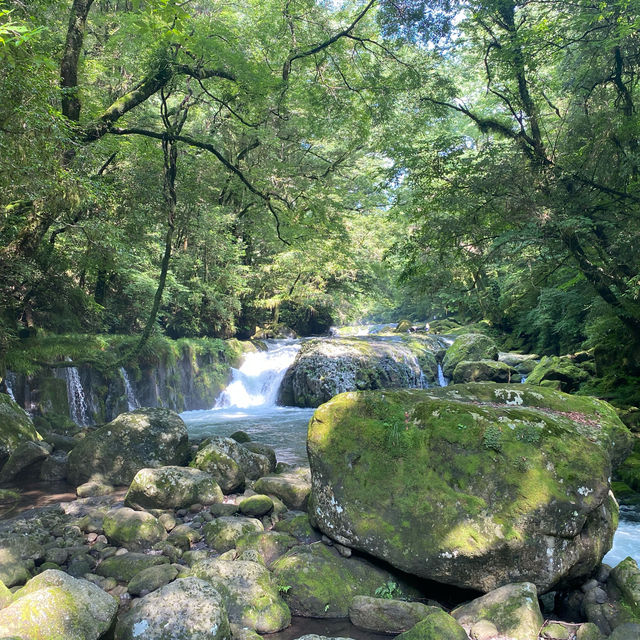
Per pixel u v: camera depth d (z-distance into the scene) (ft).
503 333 91.15
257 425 46.65
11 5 22.44
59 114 22.47
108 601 10.84
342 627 13.34
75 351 42.14
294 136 56.44
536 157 37.01
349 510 15.34
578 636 11.89
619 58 34.35
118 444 25.30
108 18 41.45
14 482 25.59
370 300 107.45
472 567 13.69
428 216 38.01
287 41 45.06
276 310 92.07
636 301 36.35
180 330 69.82
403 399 17.10
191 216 51.42
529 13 39.50
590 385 47.55
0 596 10.99
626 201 33.12
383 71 46.03
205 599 11.84
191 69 37.68
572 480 13.88
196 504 21.08
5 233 34.27
